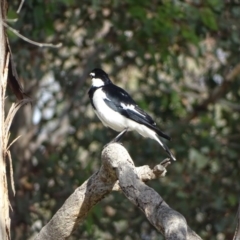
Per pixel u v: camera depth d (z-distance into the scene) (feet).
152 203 18.74
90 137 47.47
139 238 49.16
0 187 23.79
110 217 48.60
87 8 45.50
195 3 42.27
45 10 39.68
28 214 47.85
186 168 48.19
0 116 24.21
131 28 44.37
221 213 49.08
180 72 47.37
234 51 48.01
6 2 25.43
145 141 47.62
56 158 48.49
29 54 43.06
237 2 46.91
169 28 40.91
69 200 23.93
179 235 16.49
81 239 48.47
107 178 22.98
